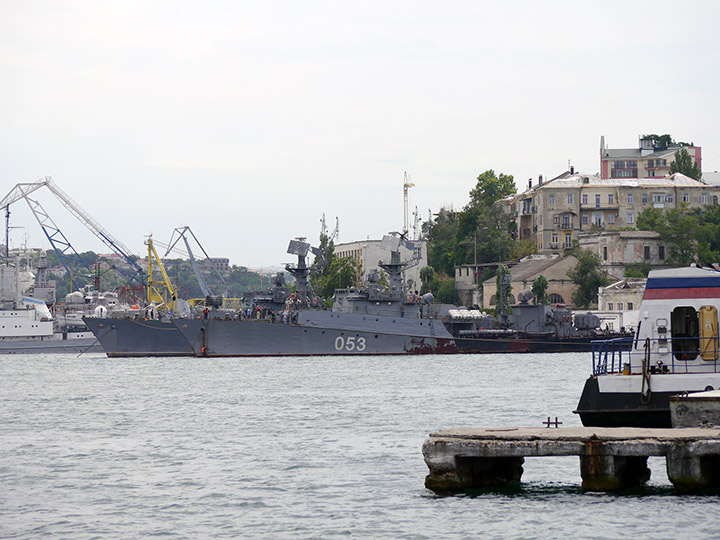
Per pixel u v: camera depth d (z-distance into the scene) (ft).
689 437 158.92
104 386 440.45
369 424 276.21
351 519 160.86
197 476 200.34
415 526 154.71
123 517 167.02
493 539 146.30
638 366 204.03
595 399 197.98
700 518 150.00
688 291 202.18
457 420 278.67
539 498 167.32
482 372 485.56
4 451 238.27
